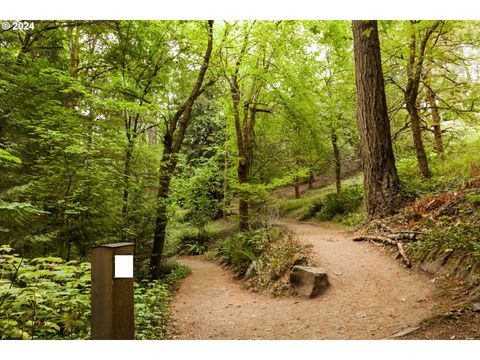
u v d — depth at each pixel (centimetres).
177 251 1753
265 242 1090
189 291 919
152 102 1055
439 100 1374
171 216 1205
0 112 751
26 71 864
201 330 573
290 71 1456
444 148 1545
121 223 912
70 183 752
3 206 479
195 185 1498
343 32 1361
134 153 959
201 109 2155
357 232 1006
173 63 1184
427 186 1046
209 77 1421
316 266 777
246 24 1288
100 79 1206
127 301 290
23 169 793
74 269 397
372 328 486
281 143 1939
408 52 1216
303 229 1370
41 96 859
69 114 831
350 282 694
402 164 1451
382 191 1009
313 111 1569
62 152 758
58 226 750
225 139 2036
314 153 1619
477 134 1556
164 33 1109
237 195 1509
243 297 815
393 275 667
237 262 1108
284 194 2761
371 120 1036
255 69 1380
